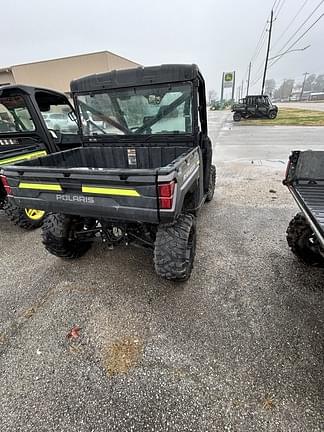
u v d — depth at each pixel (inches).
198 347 67.2
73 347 68.7
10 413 53.9
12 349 68.9
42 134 147.0
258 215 146.5
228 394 55.7
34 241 128.0
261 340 68.4
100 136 117.6
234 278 93.1
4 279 98.9
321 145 361.1
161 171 58.5
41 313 80.9
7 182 82.0
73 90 109.1
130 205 64.8
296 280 90.7
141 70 96.0
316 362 61.9
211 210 156.0
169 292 87.6
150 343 68.9
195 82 92.8
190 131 102.8
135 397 55.9
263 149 355.3
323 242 59.3
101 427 50.9
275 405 53.3
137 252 112.5
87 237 103.3
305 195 88.7
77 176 68.0
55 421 52.2
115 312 80.0
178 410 53.1
